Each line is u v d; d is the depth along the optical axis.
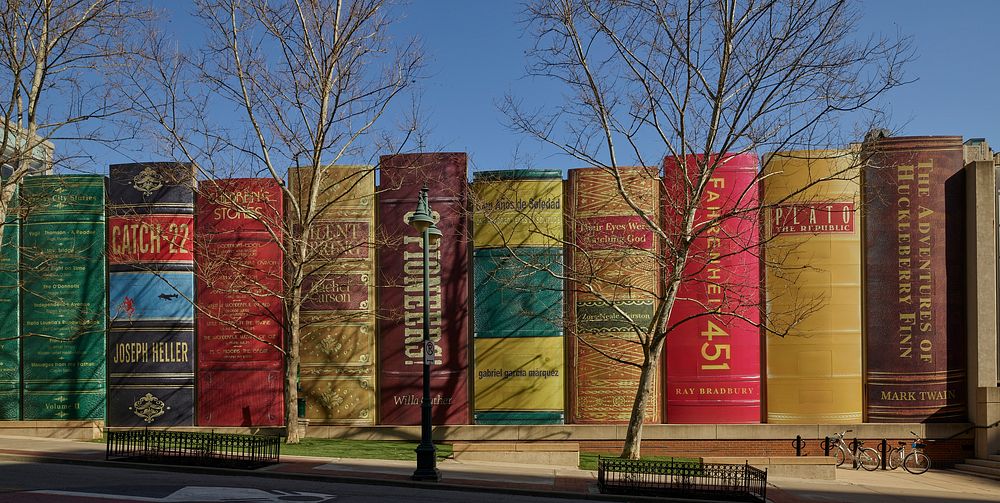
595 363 22.36
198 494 12.74
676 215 22.08
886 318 22.09
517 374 22.45
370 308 22.89
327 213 23.02
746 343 22.20
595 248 22.41
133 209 22.97
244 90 20.20
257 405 22.75
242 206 21.91
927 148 22.31
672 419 22.20
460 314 22.73
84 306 22.95
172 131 21.31
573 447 18.81
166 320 22.88
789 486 17.09
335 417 22.59
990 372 21.64
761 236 22.41
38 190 23.34
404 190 23.16
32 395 22.88
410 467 16.77
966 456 21.72
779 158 22.45
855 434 21.75
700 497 14.55
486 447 19.03
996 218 21.94
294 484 14.48
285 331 22.06
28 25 19.95
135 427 22.61
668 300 19.19
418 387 22.64
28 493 12.47
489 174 23.08
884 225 22.23
